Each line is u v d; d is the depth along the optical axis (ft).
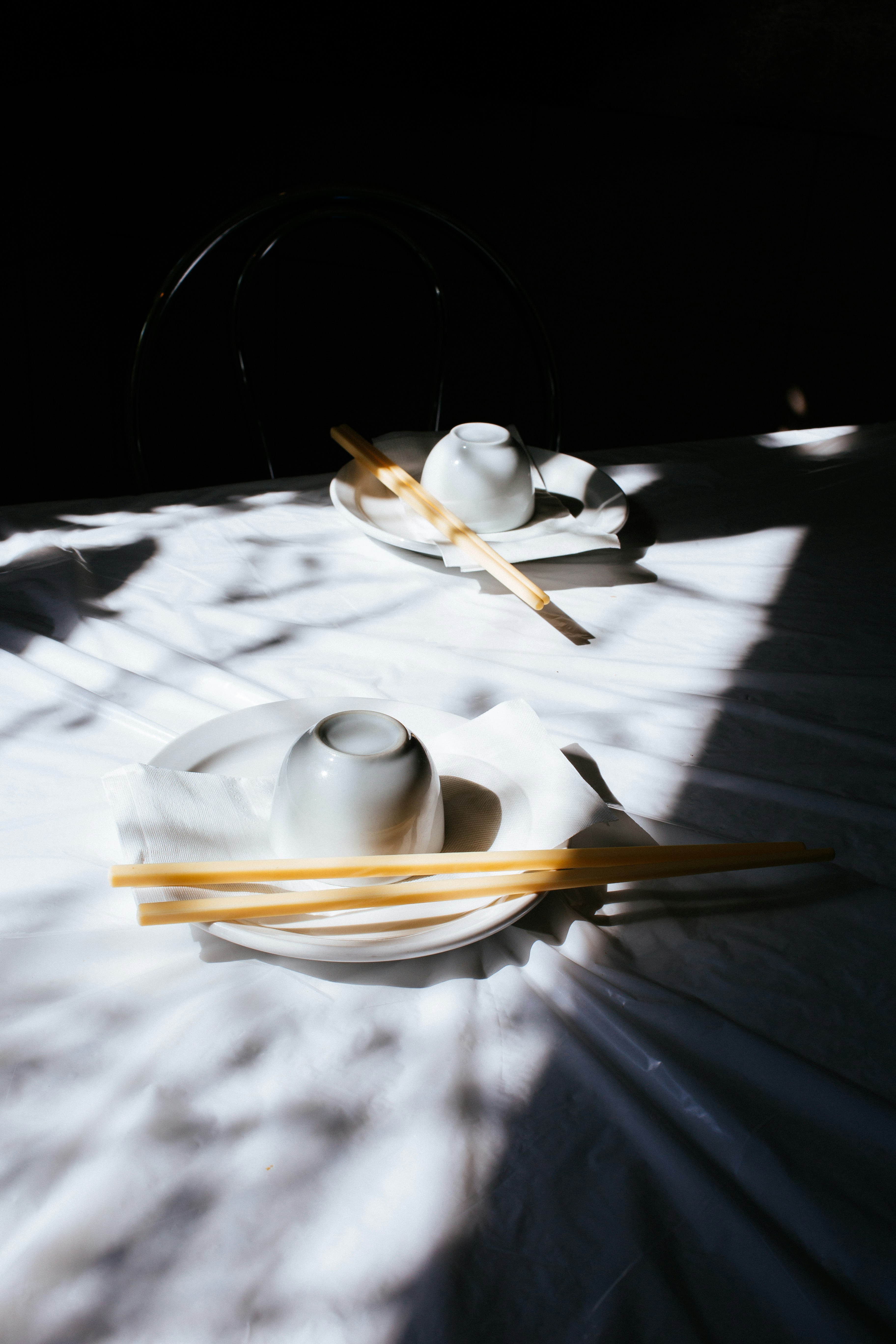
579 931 1.56
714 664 2.26
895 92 6.05
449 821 1.70
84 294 8.27
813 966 1.56
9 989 1.44
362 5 6.81
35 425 8.05
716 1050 1.42
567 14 6.43
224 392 8.45
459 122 7.03
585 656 2.25
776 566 2.67
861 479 3.25
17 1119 1.30
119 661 2.10
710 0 6.12
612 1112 1.34
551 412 4.53
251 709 1.80
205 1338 1.14
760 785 1.87
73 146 7.74
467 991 1.46
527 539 2.53
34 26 6.74
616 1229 1.24
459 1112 1.33
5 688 1.94
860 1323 1.16
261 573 2.45
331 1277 1.19
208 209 7.88
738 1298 1.19
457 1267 1.20
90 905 1.56
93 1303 1.16
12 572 2.35
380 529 2.50
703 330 7.07
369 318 7.80
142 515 2.66
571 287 7.26
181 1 7.14
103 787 1.72
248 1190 1.25
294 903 1.45
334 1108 1.33
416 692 2.07
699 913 1.63
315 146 7.42
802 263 6.66
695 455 3.35
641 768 1.90
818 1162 1.31
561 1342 1.15
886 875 1.74
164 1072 1.35
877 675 2.24
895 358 6.66
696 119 6.52
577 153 6.86
